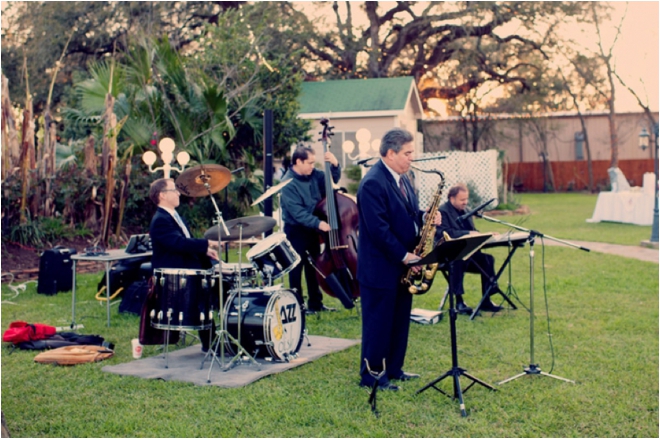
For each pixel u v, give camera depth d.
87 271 10.98
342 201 7.09
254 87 15.20
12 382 5.06
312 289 7.68
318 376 5.18
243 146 15.17
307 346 6.07
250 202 14.57
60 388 4.90
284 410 4.41
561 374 5.14
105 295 8.76
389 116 22.30
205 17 26.45
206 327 5.32
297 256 5.75
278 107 15.33
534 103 33.81
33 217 11.36
